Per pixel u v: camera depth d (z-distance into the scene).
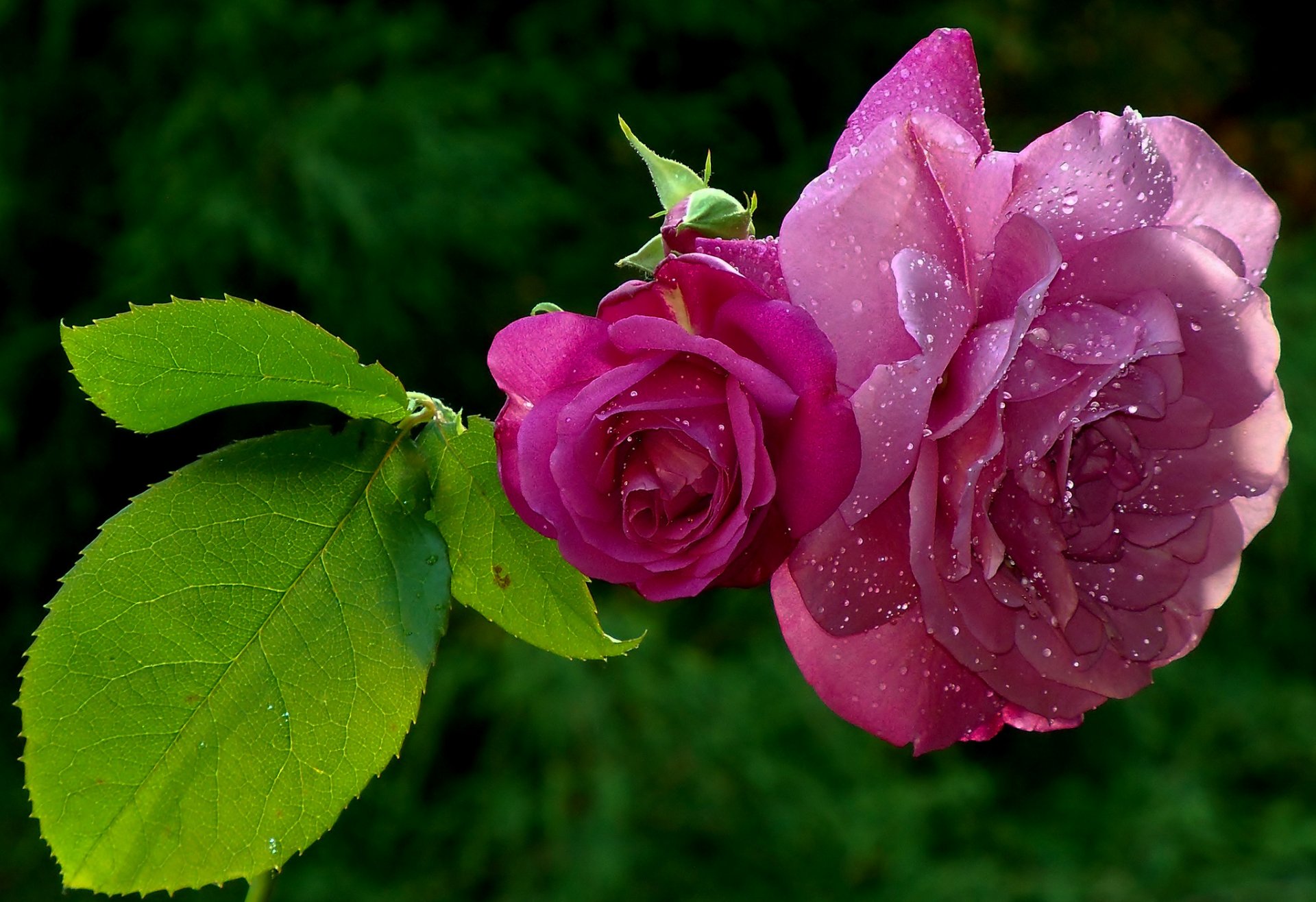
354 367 0.53
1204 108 2.88
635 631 1.83
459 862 1.72
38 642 0.52
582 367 0.50
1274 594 2.16
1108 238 0.52
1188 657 2.14
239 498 0.53
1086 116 0.51
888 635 0.53
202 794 0.53
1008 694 0.53
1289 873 1.82
